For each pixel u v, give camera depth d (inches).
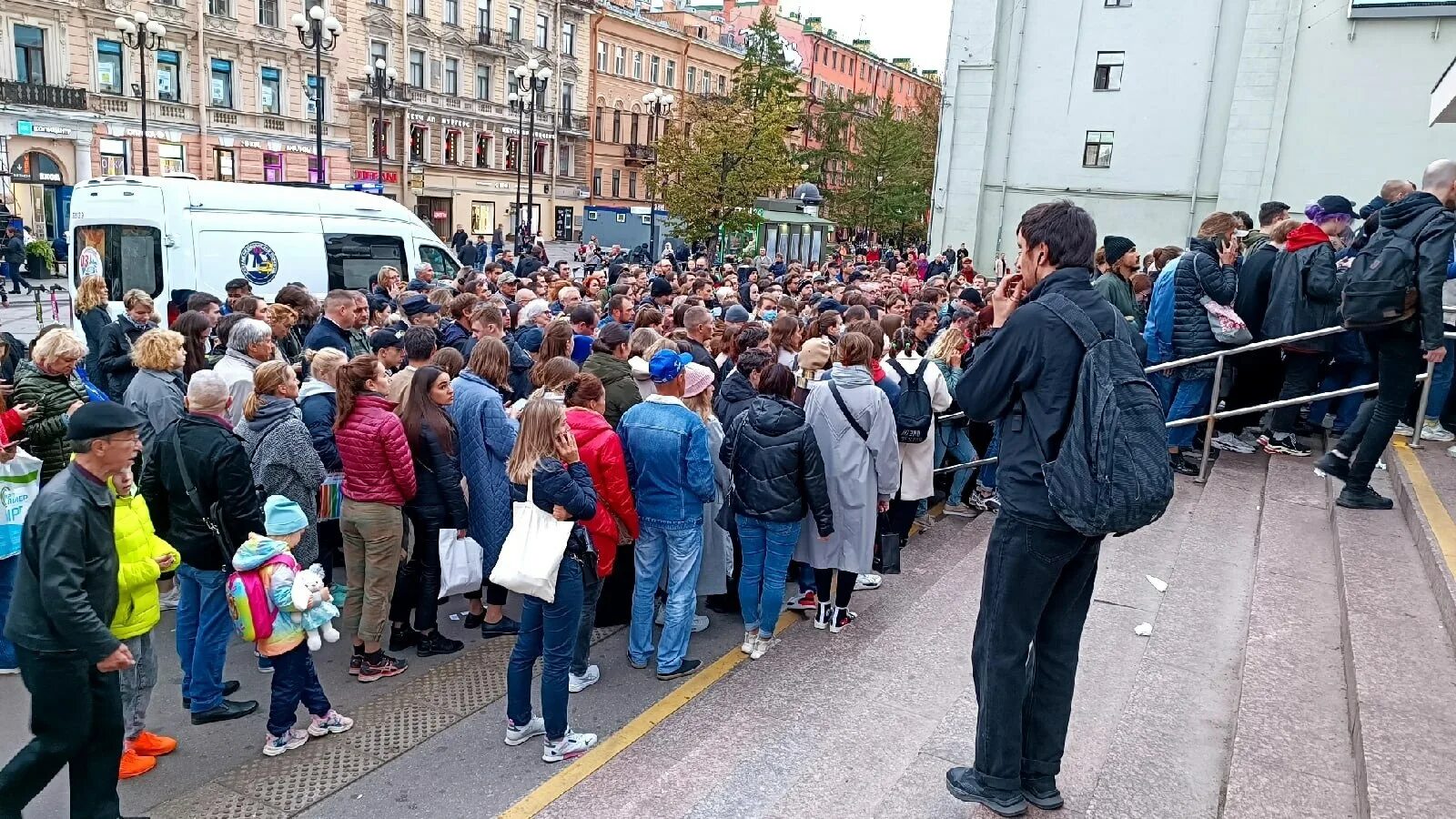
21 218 1164.5
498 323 291.7
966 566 243.6
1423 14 942.4
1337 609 170.7
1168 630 178.9
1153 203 1103.0
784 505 207.2
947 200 1190.9
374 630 206.4
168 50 1381.6
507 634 236.2
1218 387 282.7
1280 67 1012.5
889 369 262.4
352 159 1668.3
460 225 1893.5
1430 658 139.3
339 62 1611.7
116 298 442.3
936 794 131.1
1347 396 301.4
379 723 190.5
